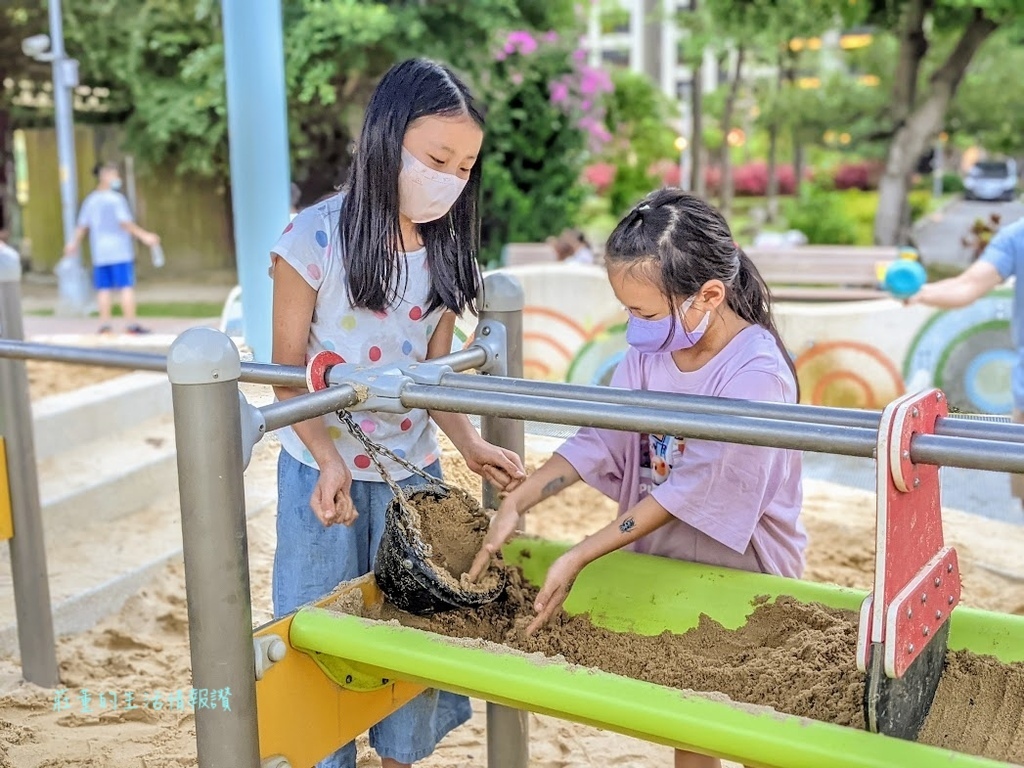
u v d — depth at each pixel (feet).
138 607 12.48
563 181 41.73
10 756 8.91
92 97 47.96
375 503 7.04
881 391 20.25
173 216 46.80
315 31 34.04
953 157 107.55
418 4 37.63
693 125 56.54
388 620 5.96
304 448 6.91
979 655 5.62
